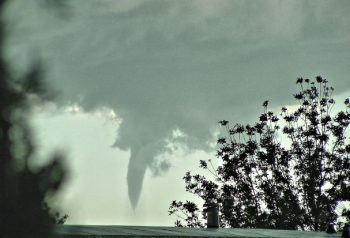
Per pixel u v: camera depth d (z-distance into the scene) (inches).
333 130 1446.9
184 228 671.8
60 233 108.7
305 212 1444.4
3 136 106.5
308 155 1459.2
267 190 1446.9
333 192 1406.3
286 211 1453.0
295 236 642.2
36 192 107.0
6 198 105.1
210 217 779.4
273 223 1462.8
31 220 106.0
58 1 110.0
